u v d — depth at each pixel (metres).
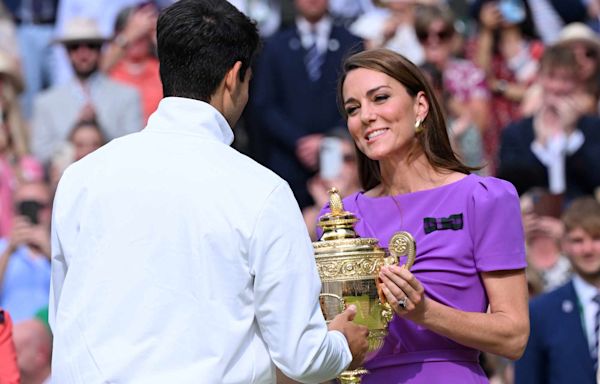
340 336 12.14
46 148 30.02
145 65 31.39
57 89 30.42
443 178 14.16
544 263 25.09
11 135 29.91
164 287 11.36
